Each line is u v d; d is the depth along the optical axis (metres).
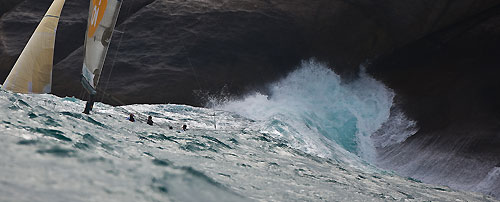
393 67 91.06
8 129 15.53
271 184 18.89
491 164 63.94
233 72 86.06
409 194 27.80
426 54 90.19
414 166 69.19
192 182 13.41
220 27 88.88
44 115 22.80
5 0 97.19
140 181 11.85
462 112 76.44
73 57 88.38
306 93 86.31
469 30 89.06
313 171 29.92
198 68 85.31
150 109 74.69
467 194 37.47
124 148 18.50
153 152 20.25
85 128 22.88
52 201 8.58
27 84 53.34
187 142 30.31
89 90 35.47
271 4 91.94
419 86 85.88
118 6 35.03
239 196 13.85
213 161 23.05
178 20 89.56
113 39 88.00
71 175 10.78
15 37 91.25
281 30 89.56
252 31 88.94
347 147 76.75
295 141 60.78
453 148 69.81
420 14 91.25
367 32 91.44
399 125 80.69
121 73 84.44
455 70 85.25
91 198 9.46
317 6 92.19
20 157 11.30
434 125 77.12
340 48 90.81
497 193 58.41
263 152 37.81
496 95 77.00
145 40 87.88
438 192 34.03
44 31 54.03
